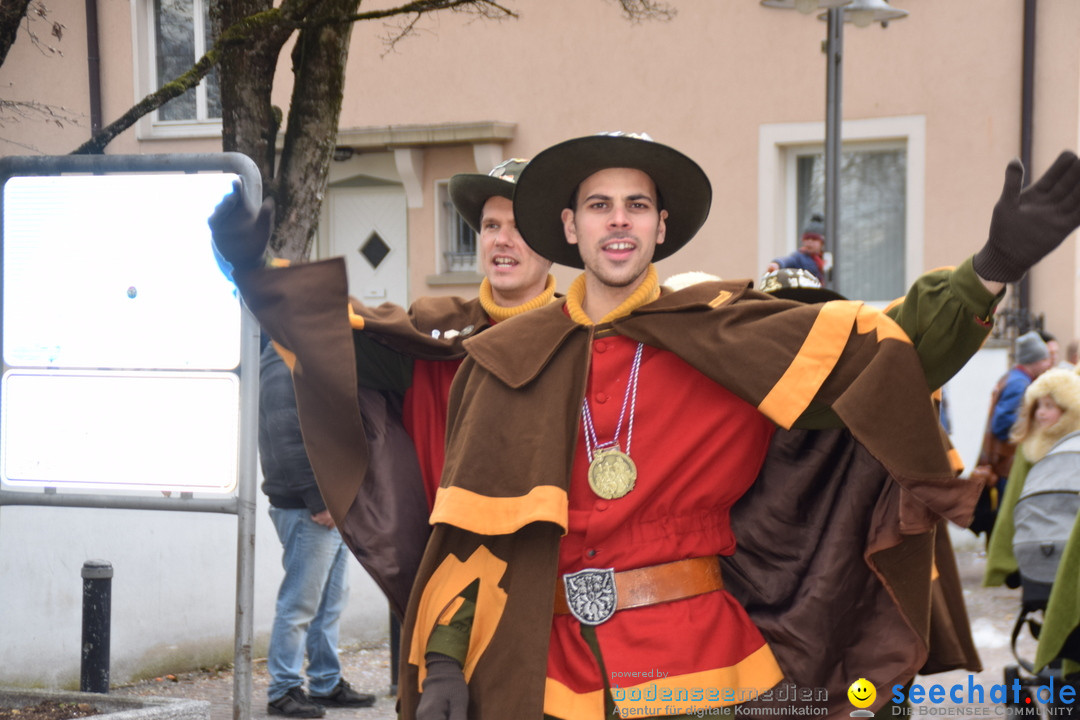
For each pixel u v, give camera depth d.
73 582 5.36
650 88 12.30
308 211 6.17
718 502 2.68
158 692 5.44
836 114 7.98
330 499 3.07
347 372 2.97
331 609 5.26
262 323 2.96
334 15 5.92
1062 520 4.77
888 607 2.91
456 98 12.88
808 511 2.96
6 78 12.56
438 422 3.45
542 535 2.61
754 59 11.98
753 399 2.55
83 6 12.46
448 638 2.63
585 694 2.57
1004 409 8.14
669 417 2.64
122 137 12.71
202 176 3.51
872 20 8.19
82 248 3.57
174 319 3.53
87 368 3.57
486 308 3.80
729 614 2.67
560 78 12.56
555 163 2.69
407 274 13.23
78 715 3.82
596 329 2.71
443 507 2.62
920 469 2.46
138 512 5.64
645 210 2.68
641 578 2.60
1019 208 2.25
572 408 2.66
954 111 11.48
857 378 2.49
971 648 3.55
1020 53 11.27
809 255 10.26
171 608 5.78
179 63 12.60
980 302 2.36
